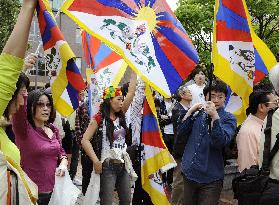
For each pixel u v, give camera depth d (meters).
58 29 3.30
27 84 2.78
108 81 6.35
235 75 5.08
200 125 5.12
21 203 2.42
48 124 4.71
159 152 5.54
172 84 4.82
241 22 5.11
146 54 4.73
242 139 4.83
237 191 3.94
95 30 4.46
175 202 6.98
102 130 5.52
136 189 5.93
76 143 8.95
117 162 5.52
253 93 4.93
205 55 17.56
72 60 3.39
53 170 4.50
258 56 5.66
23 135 4.25
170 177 8.20
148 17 4.78
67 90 3.43
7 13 21.31
